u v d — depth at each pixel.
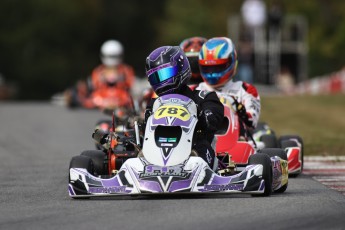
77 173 34.94
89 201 34.78
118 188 34.12
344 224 29.52
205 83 49.31
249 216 30.58
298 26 155.62
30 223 30.28
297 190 39.00
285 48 154.12
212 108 36.62
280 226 29.02
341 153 58.81
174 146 34.56
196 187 33.62
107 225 29.33
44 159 57.19
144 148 34.88
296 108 105.88
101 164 39.38
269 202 33.62
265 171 34.56
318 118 92.81
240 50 151.62
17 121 96.88
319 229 28.67
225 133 42.56
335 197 36.16
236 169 39.19
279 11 153.00
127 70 110.94
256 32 152.12
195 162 34.16
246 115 46.06
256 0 159.62
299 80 154.12
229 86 48.84
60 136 77.19
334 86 153.75
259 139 49.38
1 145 68.19
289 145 46.38
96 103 109.25
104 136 39.38
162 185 33.53
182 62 37.31
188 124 35.38
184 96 36.91
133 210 32.06
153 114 36.00
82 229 28.80
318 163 53.66
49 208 33.56
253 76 151.50
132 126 48.53
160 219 30.09
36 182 43.72
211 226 28.81
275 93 142.75
